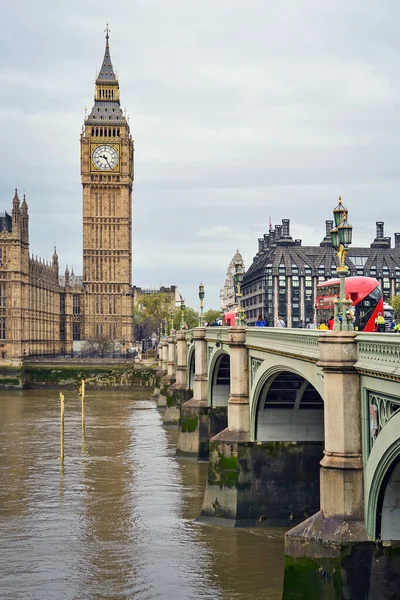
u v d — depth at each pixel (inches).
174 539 2167.8
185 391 4547.2
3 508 2529.5
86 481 2947.8
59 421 4968.0
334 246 1405.0
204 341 3513.8
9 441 3988.7
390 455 1254.9
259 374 2144.4
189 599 1728.6
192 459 3449.8
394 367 1177.4
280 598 1729.8
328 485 1402.6
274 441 2271.2
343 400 1382.9
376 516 1360.7
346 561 1365.7
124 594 1768.0
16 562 1993.1
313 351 1574.8
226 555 2017.7
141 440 4052.7
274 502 2265.0
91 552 2062.0
